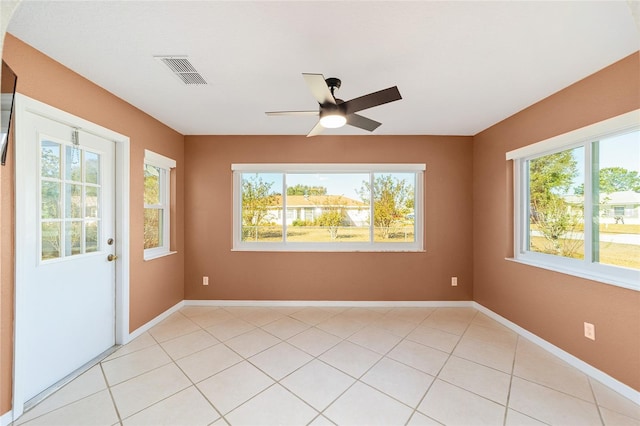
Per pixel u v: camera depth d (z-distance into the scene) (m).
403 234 3.65
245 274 3.57
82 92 2.06
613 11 1.40
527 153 2.65
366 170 3.57
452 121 3.05
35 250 1.79
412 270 3.56
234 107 2.66
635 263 1.89
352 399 1.79
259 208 3.66
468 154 3.57
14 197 1.63
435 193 3.55
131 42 1.66
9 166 1.61
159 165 3.10
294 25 1.51
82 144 2.13
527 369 2.13
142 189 2.76
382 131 3.40
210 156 3.56
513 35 1.60
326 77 2.06
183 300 3.56
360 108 1.84
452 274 3.56
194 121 3.06
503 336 2.71
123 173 2.49
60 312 1.97
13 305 1.63
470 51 1.76
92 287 2.25
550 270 2.40
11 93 1.37
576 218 2.31
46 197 1.88
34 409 1.69
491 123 3.11
